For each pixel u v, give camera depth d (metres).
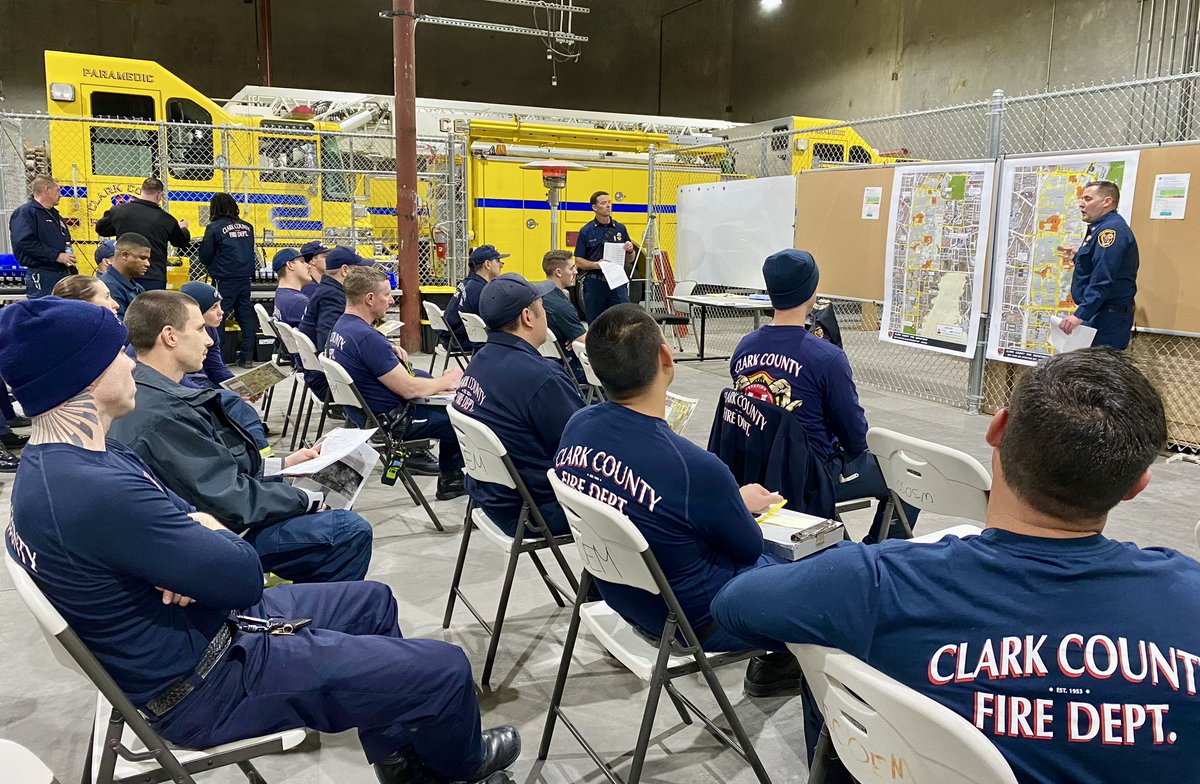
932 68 14.77
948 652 1.01
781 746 2.37
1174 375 5.54
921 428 6.14
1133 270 5.21
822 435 2.87
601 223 8.80
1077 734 0.93
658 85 20.16
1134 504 4.49
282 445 5.66
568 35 9.82
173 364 2.55
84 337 1.43
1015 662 0.97
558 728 2.46
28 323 1.40
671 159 11.66
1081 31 12.23
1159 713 0.92
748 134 11.92
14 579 1.41
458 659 1.87
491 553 3.82
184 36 16.36
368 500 4.58
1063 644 0.95
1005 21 13.34
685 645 1.97
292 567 2.62
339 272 5.40
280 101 10.27
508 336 2.88
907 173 6.96
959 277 6.57
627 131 11.23
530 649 2.93
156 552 1.45
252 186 9.25
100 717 1.73
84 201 8.48
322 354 4.48
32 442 1.47
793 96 18.12
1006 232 6.18
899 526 3.16
